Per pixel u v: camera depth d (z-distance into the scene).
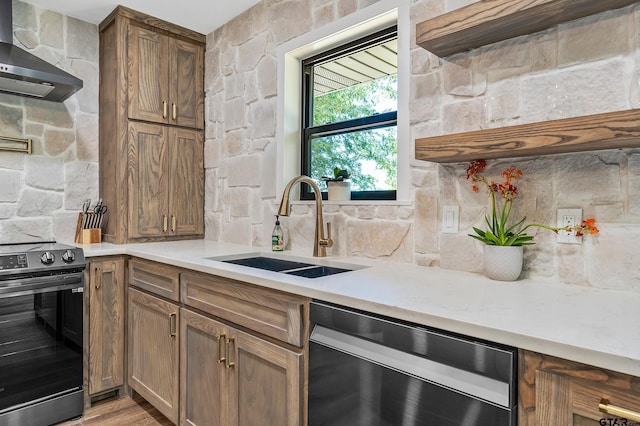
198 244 2.57
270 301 1.39
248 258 2.12
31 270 1.89
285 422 1.32
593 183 1.24
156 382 2.02
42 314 1.96
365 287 1.23
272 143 2.38
